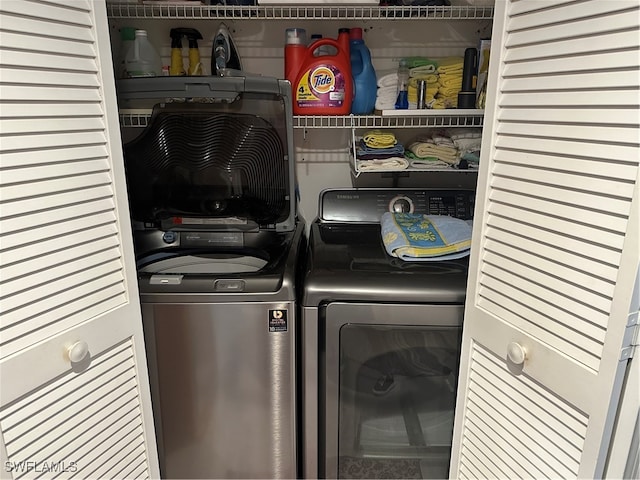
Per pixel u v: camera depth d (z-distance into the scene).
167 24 2.18
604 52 0.91
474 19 2.12
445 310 1.59
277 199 1.97
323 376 1.69
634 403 0.98
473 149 2.11
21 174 1.02
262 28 2.20
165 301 1.60
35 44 1.02
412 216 2.04
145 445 1.47
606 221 0.94
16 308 1.03
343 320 1.61
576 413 1.05
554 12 1.00
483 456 1.38
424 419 1.78
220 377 1.69
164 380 1.69
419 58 2.20
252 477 1.84
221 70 1.84
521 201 1.14
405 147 2.30
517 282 1.18
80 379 1.20
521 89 1.11
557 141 1.03
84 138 1.16
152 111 1.77
